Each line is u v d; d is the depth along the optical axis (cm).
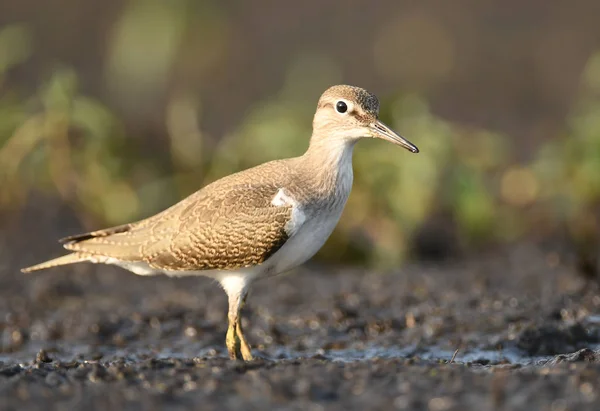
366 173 1677
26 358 1243
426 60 2470
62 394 922
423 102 1789
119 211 1769
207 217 1149
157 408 883
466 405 873
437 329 1278
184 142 1869
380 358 1049
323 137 1195
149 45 2355
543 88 2359
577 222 1736
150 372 981
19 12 2641
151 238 1167
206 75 2436
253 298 1476
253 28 2608
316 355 1209
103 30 2595
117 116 2162
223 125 2228
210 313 1390
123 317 1374
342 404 884
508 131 2189
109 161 1788
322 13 2667
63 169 1772
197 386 937
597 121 1756
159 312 1392
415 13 2639
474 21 2598
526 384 914
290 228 1142
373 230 1683
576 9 2603
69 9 2658
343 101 1188
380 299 1434
